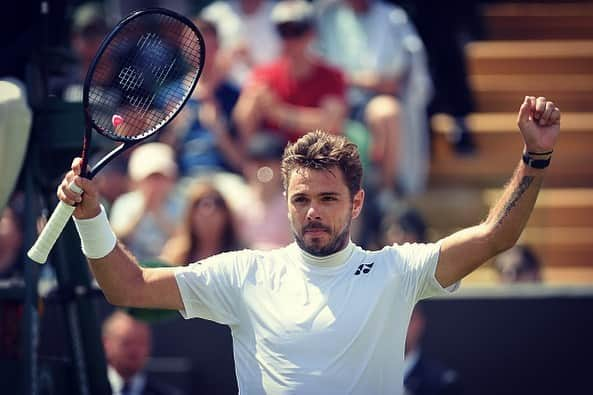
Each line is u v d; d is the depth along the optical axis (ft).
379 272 47.09
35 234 57.21
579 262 109.91
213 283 47.62
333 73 97.55
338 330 46.16
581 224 111.96
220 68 101.50
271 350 46.50
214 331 83.82
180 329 83.71
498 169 116.57
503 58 127.34
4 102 55.06
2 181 56.24
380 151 99.66
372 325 46.47
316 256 46.83
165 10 47.96
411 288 47.26
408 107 107.14
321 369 45.98
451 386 81.66
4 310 57.98
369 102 101.96
